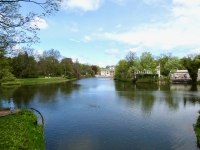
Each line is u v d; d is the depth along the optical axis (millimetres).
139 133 15352
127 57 101000
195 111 23266
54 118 19953
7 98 33781
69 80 100688
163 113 22188
